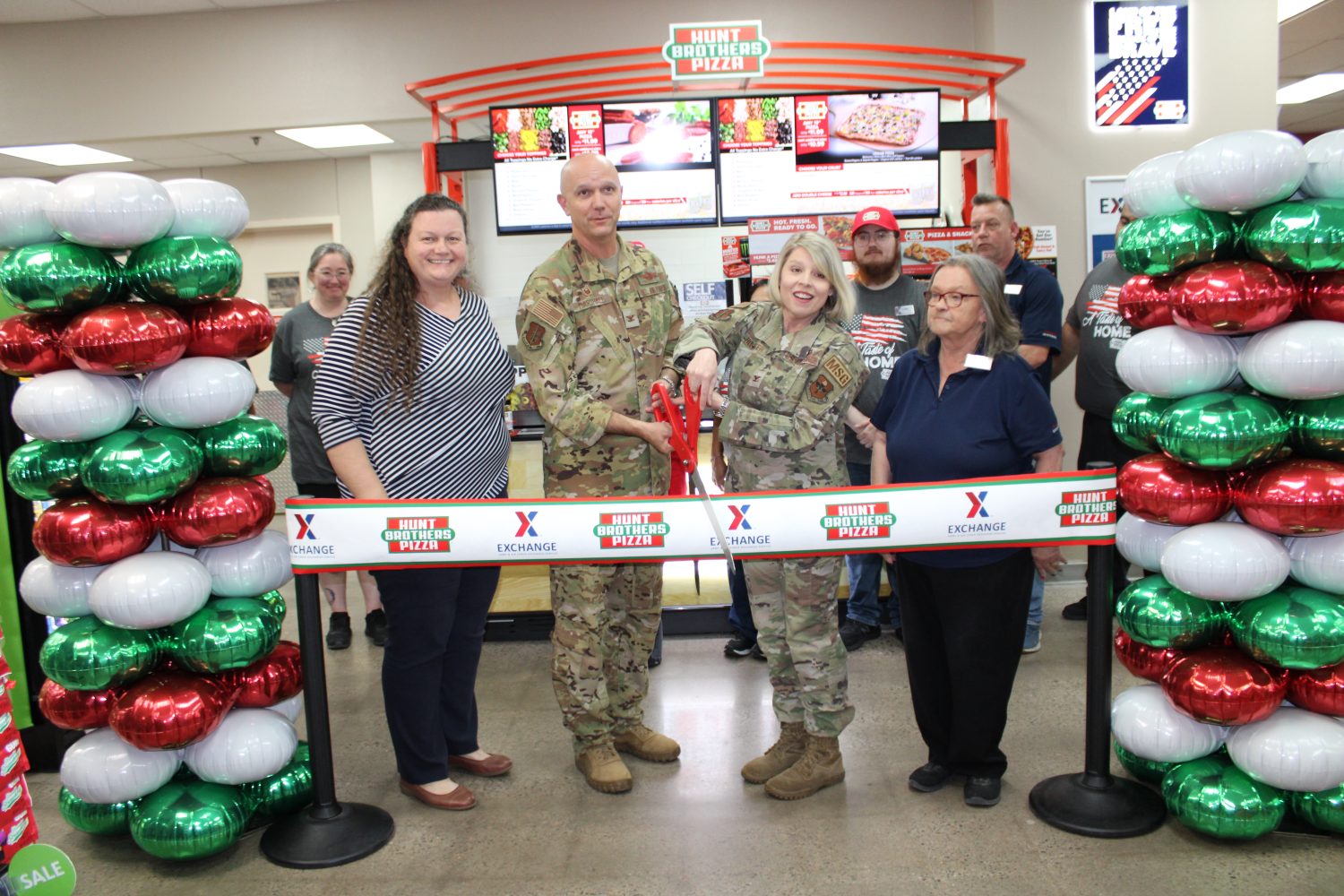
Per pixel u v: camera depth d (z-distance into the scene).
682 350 2.32
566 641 2.50
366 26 5.71
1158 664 2.26
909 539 2.20
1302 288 2.03
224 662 2.14
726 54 4.50
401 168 8.41
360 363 2.22
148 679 2.16
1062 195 4.96
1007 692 2.33
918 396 2.37
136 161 8.28
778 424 2.28
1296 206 1.95
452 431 2.34
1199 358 2.06
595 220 2.33
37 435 2.04
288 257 9.00
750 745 2.84
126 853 2.28
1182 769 2.21
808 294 2.26
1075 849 2.16
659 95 5.62
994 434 2.25
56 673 2.09
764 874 2.11
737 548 2.22
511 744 2.92
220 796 2.22
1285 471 2.02
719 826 2.34
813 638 2.39
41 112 5.86
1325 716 2.11
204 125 5.81
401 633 2.36
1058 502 2.18
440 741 2.50
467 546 2.21
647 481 2.48
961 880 2.05
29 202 2.05
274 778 2.37
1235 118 4.94
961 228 4.32
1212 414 2.01
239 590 2.23
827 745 2.48
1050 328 3.48
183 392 2.08
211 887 2.12
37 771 2.80
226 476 2.24
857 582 3.66
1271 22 4.88
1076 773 2.46
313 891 2.09
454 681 2.63
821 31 5.55
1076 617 3.97
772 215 4.58
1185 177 2.01
